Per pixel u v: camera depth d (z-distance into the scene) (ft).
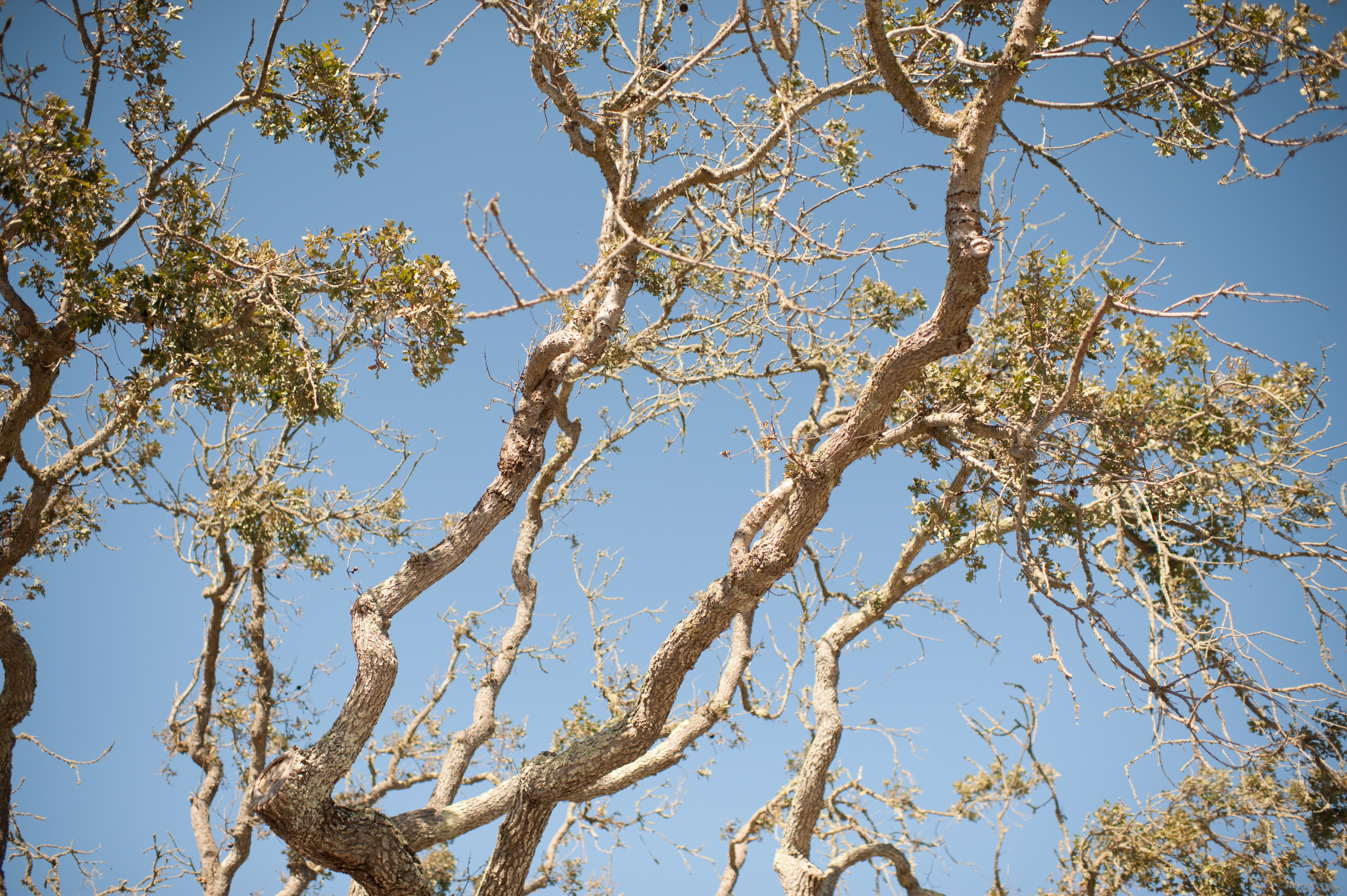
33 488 30.53
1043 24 23.41
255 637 45.68
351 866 21.25
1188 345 24.59
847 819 44.78
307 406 27.63
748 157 25.54
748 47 20.72
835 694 38.04
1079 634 20.71
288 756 20.88
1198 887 34.53
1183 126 21.48
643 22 26.78
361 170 27.35
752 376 37.81
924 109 21.27
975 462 23.59
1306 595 21.76
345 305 24.58
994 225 20.25
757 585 22.61
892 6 24.59
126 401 28.17
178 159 25.34
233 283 24.04
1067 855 37.58
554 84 23.94
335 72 25.81
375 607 22.67
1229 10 19.07
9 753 31.89
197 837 44.27
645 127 28.07
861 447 22.33
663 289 34.37
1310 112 16.89
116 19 25.07
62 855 39.96
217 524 38.34
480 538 23.84
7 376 26.61
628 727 23.26
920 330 21.53
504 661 42.42
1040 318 23.02
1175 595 23.40
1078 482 22.50
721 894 45.11
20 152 21.15
